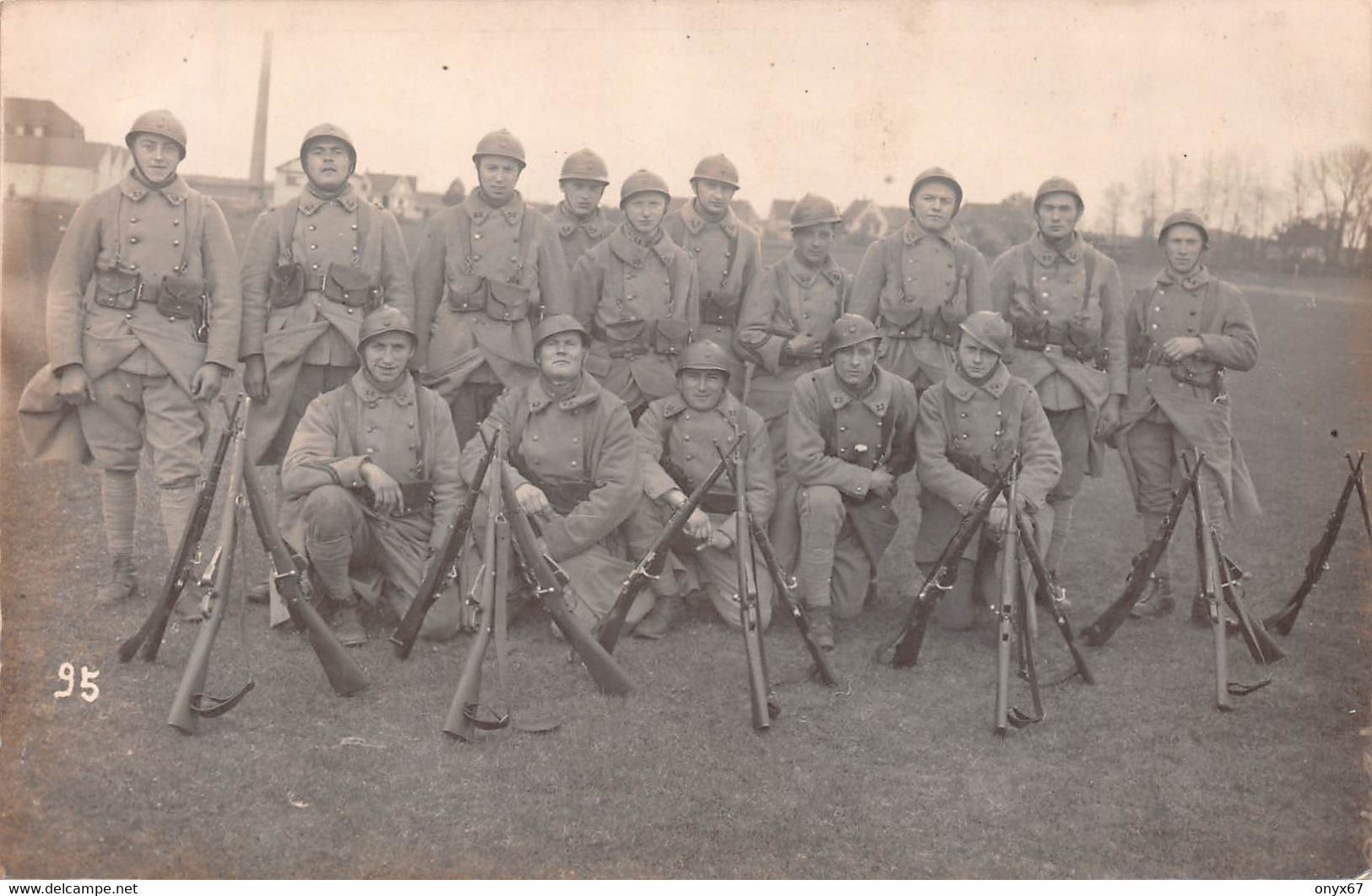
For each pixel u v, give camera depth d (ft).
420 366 17.06
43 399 14.96
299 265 16.05
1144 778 12.19
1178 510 14.64
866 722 13.23
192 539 13.17
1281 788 12.05
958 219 18.03
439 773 11.88
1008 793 11.89
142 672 13.52
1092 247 17.26
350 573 14.97
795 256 17.70
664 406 16.17
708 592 16.05
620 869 10.59
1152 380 16.84
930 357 17.24
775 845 10.97
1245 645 15.49
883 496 16.10
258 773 11.76
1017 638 14.92
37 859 10.71
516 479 15.15
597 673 13.47
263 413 16.10
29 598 14.64
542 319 17.04
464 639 14.97
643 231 17.10
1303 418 17.87
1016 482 13.57
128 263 15.12
